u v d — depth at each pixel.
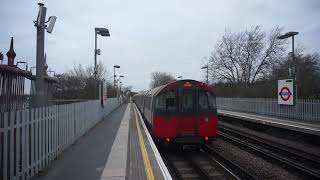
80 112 17.00
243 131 25.48
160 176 9.16
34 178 8.82
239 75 56.69
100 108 27.88
